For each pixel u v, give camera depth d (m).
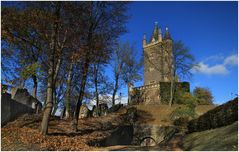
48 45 17.09
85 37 18.62
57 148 13.49
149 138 35.38
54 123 22.02
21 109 21.20
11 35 15.78
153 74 59.91
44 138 14.47
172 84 49.09
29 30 16.22
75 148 14.30
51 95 15.93
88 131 21.69
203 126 18.03
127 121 35.06
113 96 46.25
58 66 16.88
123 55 48.41
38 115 21.98
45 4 15.86
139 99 54.47
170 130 33.62
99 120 29.88
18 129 16.06
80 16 17.66
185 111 36.47
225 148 10.95
